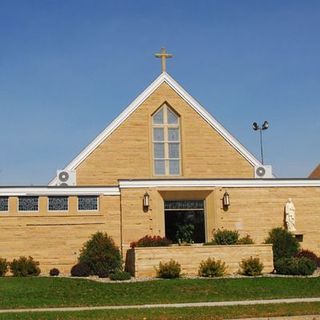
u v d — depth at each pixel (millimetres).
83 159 35500
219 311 19453
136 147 36188
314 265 30219
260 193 34812
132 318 18234
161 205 33906
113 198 33594
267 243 33312
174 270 28922
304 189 35312
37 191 32875
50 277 29656
